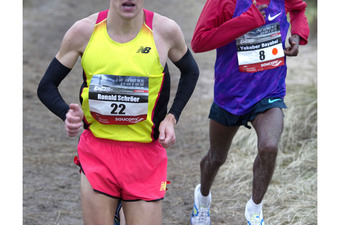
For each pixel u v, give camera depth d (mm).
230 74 5973
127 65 4707
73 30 4789
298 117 9758
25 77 14000
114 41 4738
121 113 4762
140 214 4984
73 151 9875
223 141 6328
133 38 4770
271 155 5496
